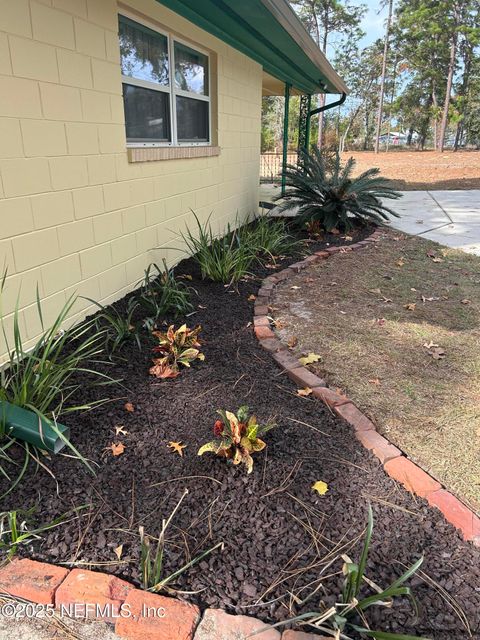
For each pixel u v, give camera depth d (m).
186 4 4.00
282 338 3.20
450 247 5.89
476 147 39.66
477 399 2.48
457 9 34.44
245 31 4.97
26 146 2.58
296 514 1.73
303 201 6.86
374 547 1.61
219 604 1.41
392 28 38.12
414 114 41.09
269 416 2.29
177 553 1.57
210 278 4.31
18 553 1.54
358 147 44.41
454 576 1.50
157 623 1.34
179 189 4.64
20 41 2.46
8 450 1.97
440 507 1.76
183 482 1.87
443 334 3.28
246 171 6.81
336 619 1.29
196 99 5.10
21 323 2.69
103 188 3.36
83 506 1.72
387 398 2.49
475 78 36.94
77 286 3.18
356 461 2.02
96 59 3.12
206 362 2.80
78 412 2.25
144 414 2.27
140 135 4.02
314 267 4.91
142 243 4.01
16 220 2.57
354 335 3.24
